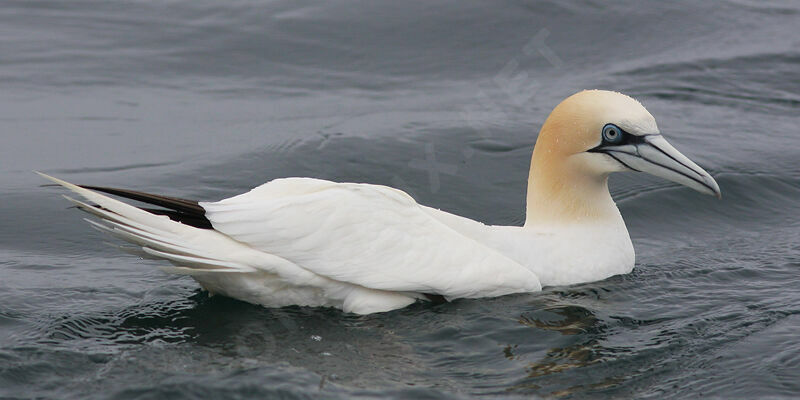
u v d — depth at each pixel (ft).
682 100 79.92
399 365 42.32
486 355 43.37
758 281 51.49
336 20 89.71
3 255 54.39
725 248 56.95
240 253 44.57
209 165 67.26
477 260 47.65
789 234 59.06
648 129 51.08
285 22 89.86
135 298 48.44
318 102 77.56
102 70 82.33
